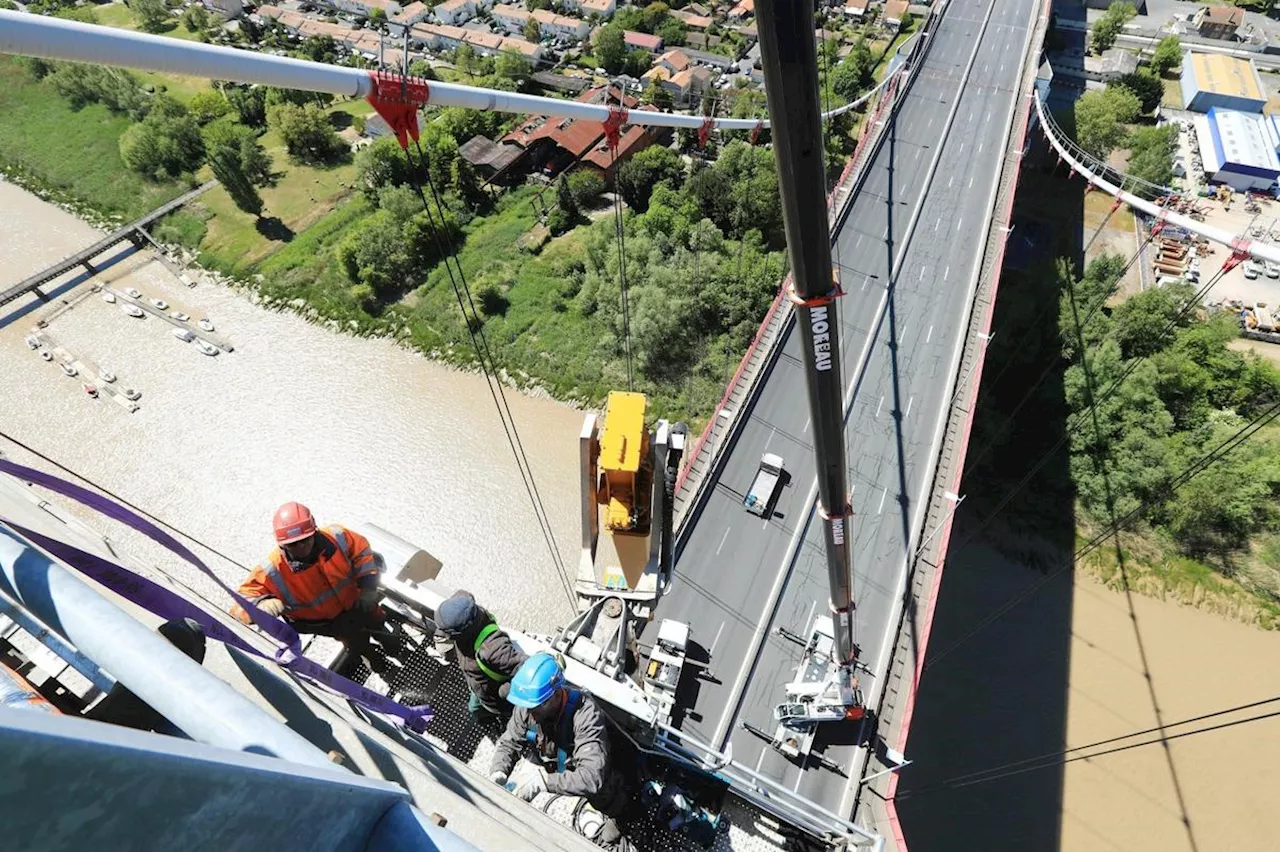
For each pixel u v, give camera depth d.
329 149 85.62
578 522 54.28
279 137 87.44
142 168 84.81
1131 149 86.38
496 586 50.94
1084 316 61.03
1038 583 50.75
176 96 95.81
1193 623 48.53
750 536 41.41
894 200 62.59
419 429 59.69
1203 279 71.75
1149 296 59.38
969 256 57.28
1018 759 42.41
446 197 77.12
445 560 52.19
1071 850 39.00
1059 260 69.56
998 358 62.56
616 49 97.31
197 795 2.58
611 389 61.22
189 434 59.09
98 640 4.21
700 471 43.91
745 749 32.81
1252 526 50.88
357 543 11.76
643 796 14.23
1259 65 108.06
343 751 6.93
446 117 82.75
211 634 6.46
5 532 5.16
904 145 68.25
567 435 59.19
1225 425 53.94
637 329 62.03
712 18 109.94
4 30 9.38
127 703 5.56
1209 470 51.31
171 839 2.55
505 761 10.66
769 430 46.31
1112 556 51.34
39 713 2.07
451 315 66.81
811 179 10.40
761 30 9.07
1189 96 97.50
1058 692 45.38
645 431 17.08
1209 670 46.41
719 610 38.19
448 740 12.83
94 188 84.50
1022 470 55.94
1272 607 48.66
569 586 50.66
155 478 56.31
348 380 63.28
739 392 47.53
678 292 63.53
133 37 10.72
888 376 49.53
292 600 11.34
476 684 10.98
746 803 16.33
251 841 2.90
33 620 5.95
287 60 13.11
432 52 104.81
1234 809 40.41
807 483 43.66
